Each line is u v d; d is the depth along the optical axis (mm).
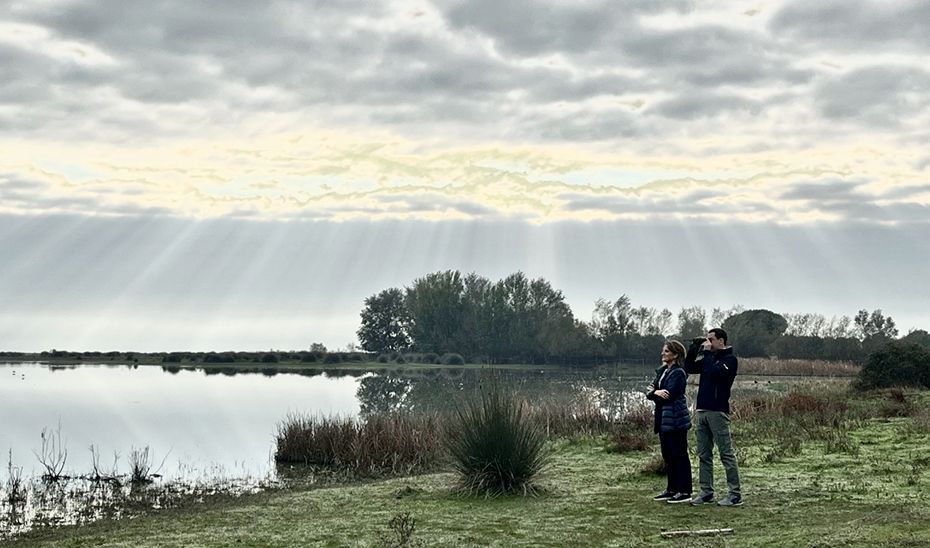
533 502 11688
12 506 14695
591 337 85062
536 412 21812
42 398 42938
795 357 69375
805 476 12672
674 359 11422
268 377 73312
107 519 13266
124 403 39875
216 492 16062
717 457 15148
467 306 93375
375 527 10422
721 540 8711
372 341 106250
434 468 18594
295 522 11156
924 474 12125
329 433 20766
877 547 7801
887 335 70500
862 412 21594
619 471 14445
